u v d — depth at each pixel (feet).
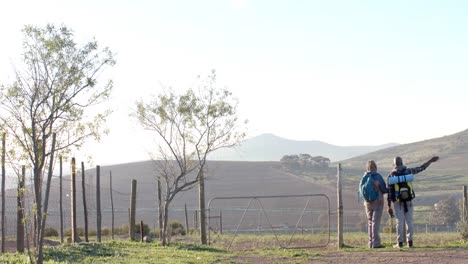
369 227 52.95
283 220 153.69
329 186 267.39
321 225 127.75
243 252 55.21
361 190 52.80
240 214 174.91
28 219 38.78
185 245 63.10
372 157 561.84
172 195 68.08
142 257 51.42
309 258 47.37
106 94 40.55
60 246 56.49
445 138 561.84
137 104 75.36
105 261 48.78
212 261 48.14
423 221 138.62
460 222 58.70
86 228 72.69
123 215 169.78
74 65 38.99
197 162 71.97
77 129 40.60
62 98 38.81
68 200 130.31
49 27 38.88
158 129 71.82
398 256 44.86
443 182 302.66
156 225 126.93
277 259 48.06
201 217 68.54
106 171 293.02
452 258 42.47
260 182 287.07
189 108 70.54
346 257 46.32
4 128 38.42
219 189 265.95
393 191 50.37
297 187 267.80
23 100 38.14
